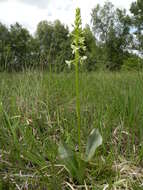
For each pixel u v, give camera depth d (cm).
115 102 66
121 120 57
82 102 72
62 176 41
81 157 40
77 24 37
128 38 847
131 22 855
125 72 133
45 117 62
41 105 67
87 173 41
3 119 54
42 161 41
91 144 39
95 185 38
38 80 80
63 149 39
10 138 48
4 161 42
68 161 38
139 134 53
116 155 47
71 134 53
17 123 48
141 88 67
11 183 37
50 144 48
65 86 83
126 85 84
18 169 41
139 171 42
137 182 39
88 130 56
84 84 84
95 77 106
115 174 41
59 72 93
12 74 88
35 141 48
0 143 47
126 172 41
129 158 47
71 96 77
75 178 39
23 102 69
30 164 44
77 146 51
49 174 40
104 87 80
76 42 38
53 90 76
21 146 44
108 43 865
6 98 68
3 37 434
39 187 37
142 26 798
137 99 63
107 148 50
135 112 59
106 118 58
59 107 68
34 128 57
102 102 65
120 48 864
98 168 41
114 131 55
